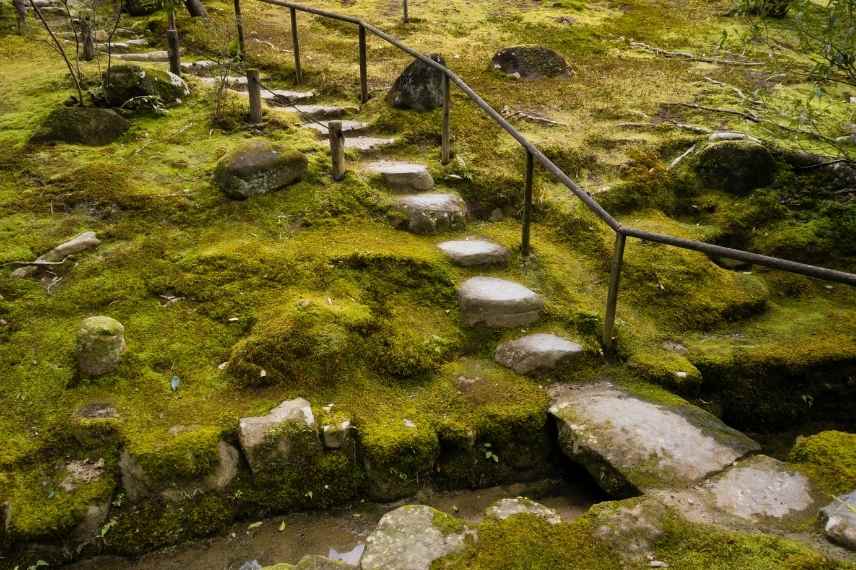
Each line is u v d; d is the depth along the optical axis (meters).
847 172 5.60
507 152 5.89
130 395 3.47
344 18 6.50
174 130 5.70
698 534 2.70
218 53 7.58
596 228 5.20
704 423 3.51
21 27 8.15
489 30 9.30
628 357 4.14
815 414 4.22
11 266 4.09
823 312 4.76
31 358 3.59
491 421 3.57
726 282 4.89
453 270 4.59
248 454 3.22
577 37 9.00
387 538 2.75
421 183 5.33
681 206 5.69
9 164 4.99
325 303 4.05
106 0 9.32
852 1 4.87
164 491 3.10
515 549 2.66
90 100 5.94
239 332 3.90
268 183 4.92
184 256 4.35
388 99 6.51
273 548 3.12
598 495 3.46
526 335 4.23
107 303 3.98
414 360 3.89
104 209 4.64
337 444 3.36
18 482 3.02
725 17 9.91
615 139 6.16
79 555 3.01
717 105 6.84
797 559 2.51
